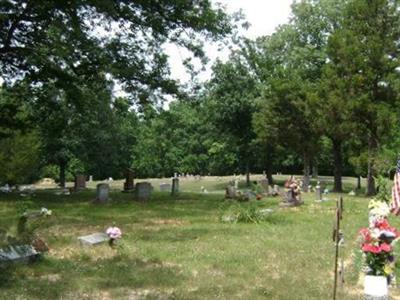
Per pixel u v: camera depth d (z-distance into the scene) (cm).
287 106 4306
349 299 873
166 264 1149
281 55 5194
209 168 7838
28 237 1052
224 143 6003
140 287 949
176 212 2234
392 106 3569
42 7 2450
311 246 1380
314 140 4409
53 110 3284
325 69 3734
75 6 2408
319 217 2125
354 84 3497
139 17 2755
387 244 840
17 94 3116
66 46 2330
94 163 5719
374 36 3512
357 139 3938
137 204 2616
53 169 6384
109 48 2833
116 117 5269
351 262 1167
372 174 3609
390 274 877
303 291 925
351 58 3506
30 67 2777
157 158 8000
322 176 7456
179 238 1505
